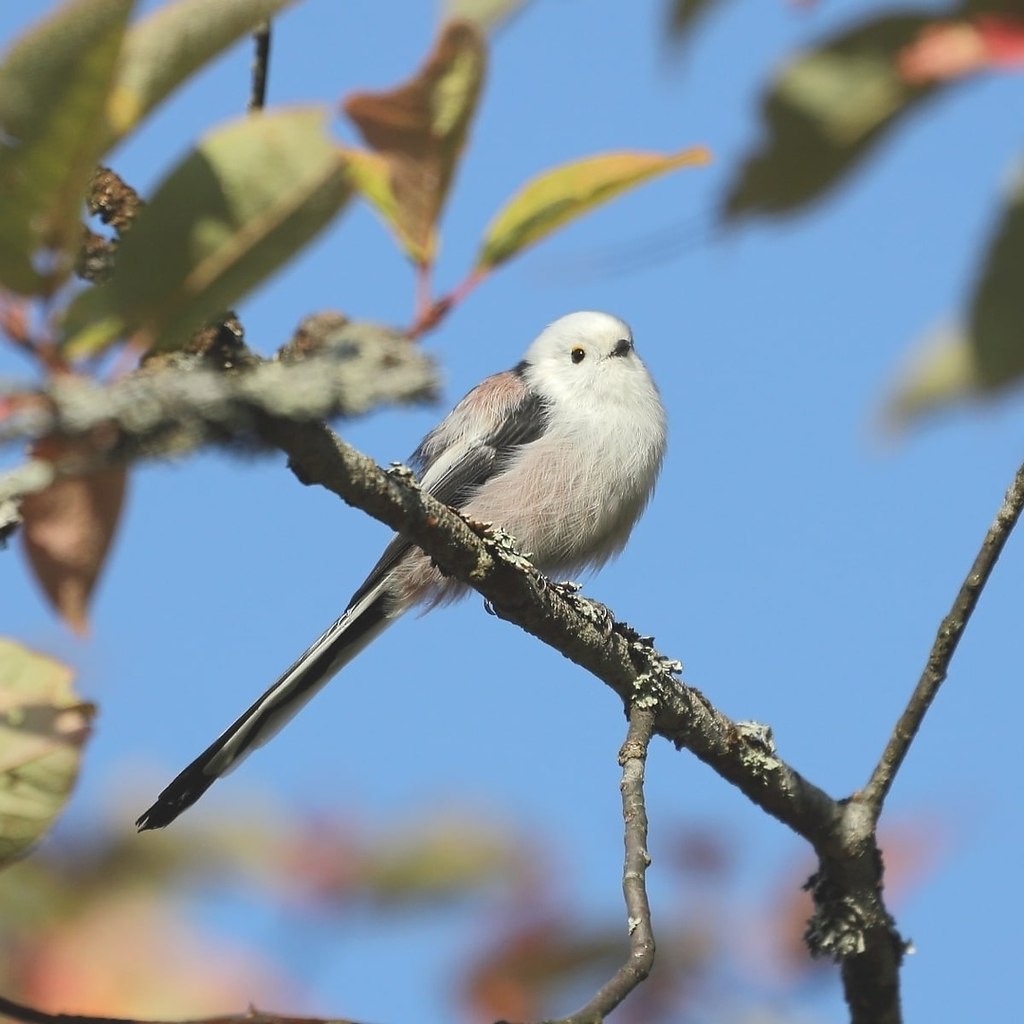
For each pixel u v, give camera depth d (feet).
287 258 11.94
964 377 10.56
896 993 28.76
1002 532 26.12
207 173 11.73
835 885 27.71
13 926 25.09
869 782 28.43
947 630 27.25
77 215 11.35
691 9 11.11
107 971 24.54
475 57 12.38
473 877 25.95
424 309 13.67
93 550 16.02
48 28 10.37
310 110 11.85
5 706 15.61
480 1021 25.09
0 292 11.61
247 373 13.73
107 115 10.96
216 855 26.27
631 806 23.79
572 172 13.32
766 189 11.03
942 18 10.82
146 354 12.83
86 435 12.44
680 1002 25.59
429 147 12.87
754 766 28.09
